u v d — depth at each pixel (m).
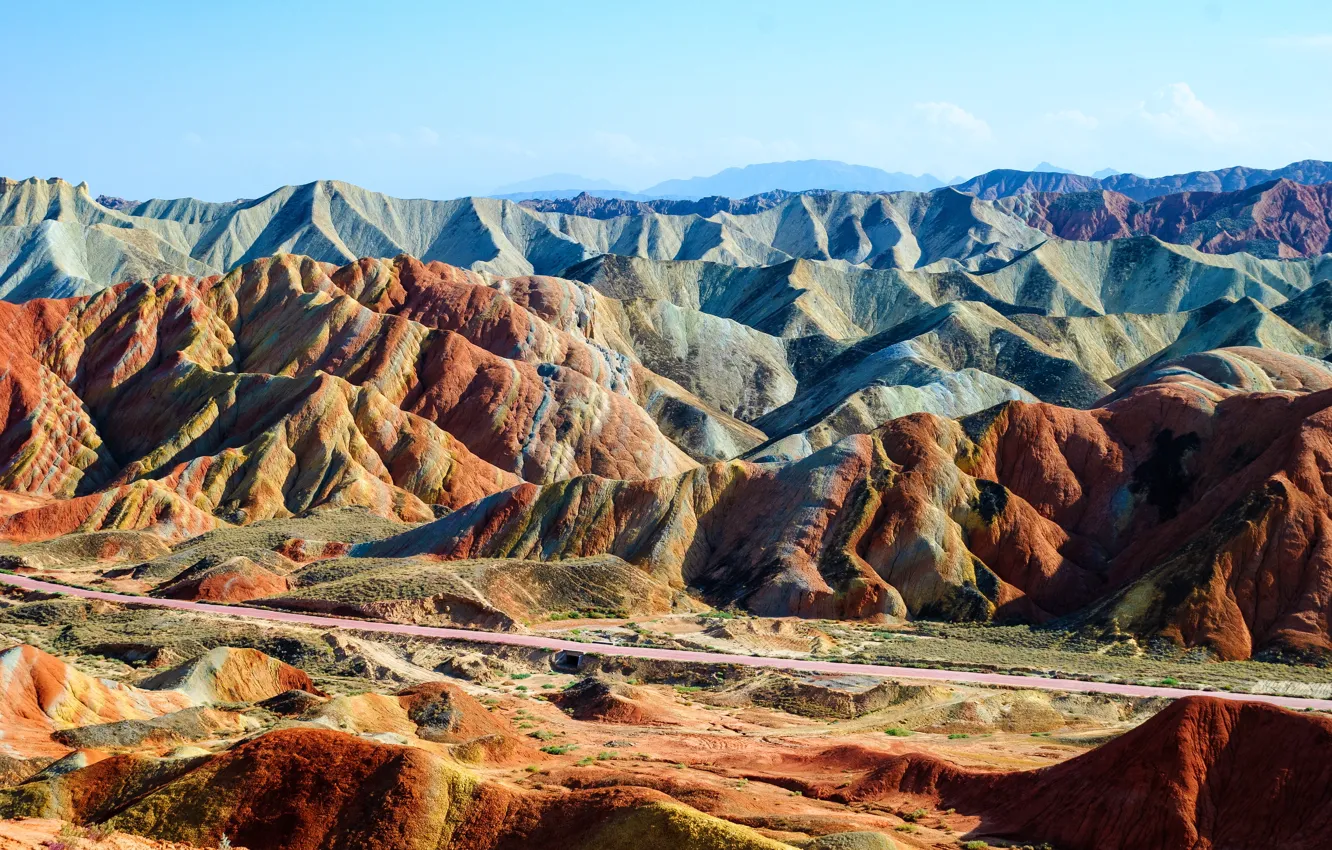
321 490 124.94
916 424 107.62
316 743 42.22
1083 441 109.50
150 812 39.97
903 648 83.38
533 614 91.75
